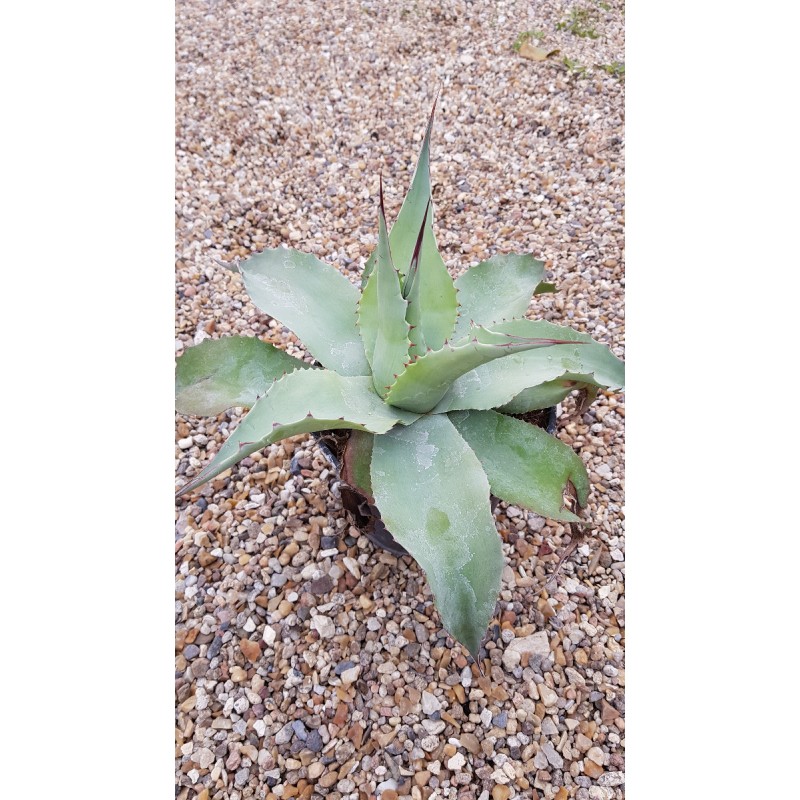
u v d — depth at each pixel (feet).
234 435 2.02
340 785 2.31
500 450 2.27
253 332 3.32
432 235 2.29
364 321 2.41
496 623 2.60
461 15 4.67
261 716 2.43
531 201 3.76
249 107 4.08
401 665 2.51
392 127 4.06
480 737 2.39
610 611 2.67
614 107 4.06
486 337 2.09
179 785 2.32
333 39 4.51
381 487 2.12
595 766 2.35
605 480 2.96
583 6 4.72
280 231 3.64
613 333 3.28
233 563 2.73
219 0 4.74
